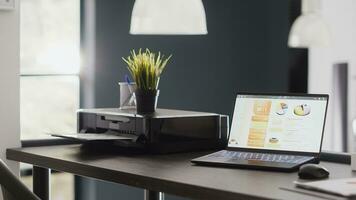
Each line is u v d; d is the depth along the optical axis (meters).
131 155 2.41
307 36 4.01
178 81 3.87
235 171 2.05
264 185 1.79
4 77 2.83
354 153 2.09
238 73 4.11
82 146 2.68
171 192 1.87
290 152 2.26
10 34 2.84
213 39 4.00
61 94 3.66
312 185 1.71
